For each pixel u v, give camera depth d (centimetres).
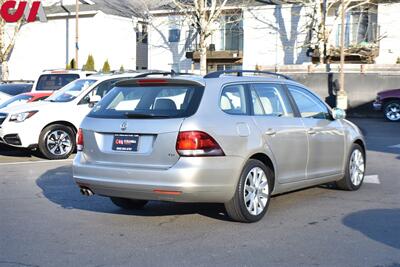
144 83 720
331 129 863
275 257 582
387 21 3222
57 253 600
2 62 3781
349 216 758
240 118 703
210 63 3669
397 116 2520
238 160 680
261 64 3522
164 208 812
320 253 595
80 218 755
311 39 3234
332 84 2908
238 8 3484
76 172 723
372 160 1301
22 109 1315
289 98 808
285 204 833
